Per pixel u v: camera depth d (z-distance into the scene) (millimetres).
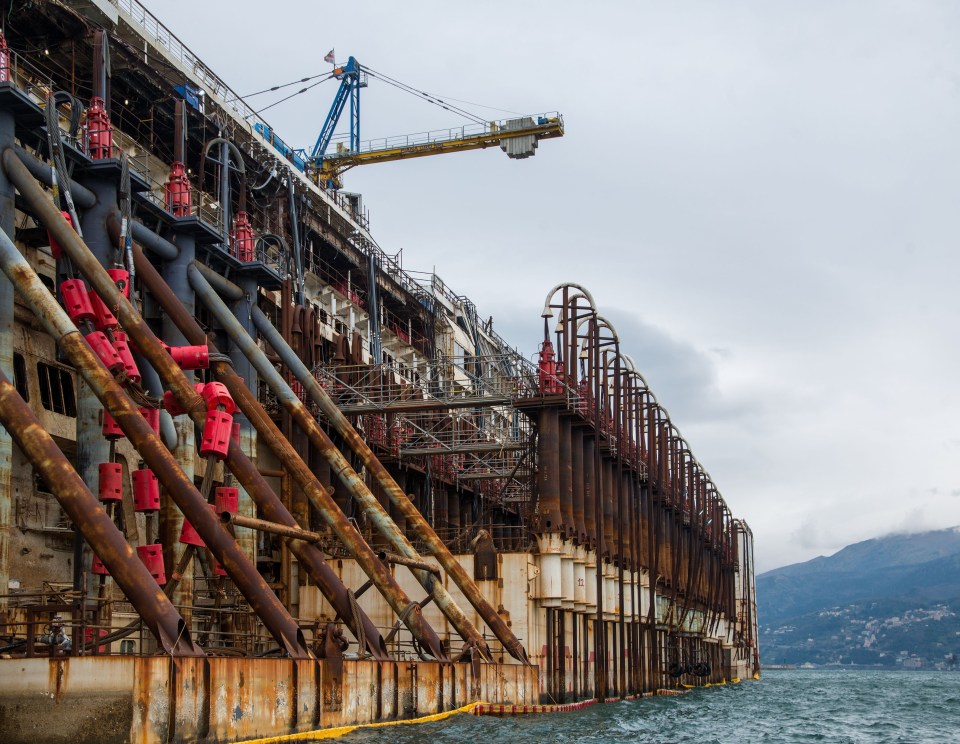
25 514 43719
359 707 36438
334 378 61438
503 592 56031
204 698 27641
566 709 55969
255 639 46656
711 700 83000
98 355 37250
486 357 63594
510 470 79375
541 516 58938
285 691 31781
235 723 28984
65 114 49031
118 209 44312
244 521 39562
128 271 42312
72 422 46906
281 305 62062
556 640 59500
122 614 43156
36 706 25391
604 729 45125
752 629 166875
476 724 41469
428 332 97688
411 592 56062
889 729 59719
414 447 71938
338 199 89125
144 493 36562
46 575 44594
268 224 68500
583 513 65125
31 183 39281
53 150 39719
